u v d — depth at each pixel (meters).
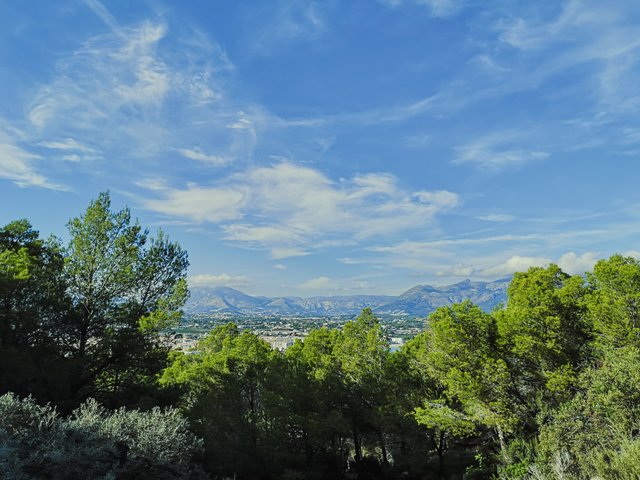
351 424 27.09
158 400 16.75
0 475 6.46
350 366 26.55
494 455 18.83
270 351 27.02
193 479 10.94
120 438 9.25
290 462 23.27
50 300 15.38
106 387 17.02
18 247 16.94
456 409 22.36
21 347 14.54
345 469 27.91
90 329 16.94
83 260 16.81
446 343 18.88
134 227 17.84
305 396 24.08
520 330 18.34
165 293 18.41
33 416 8.45
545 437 10.81
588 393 10.55
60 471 7.35
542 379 17.66
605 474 7.44
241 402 23.42
